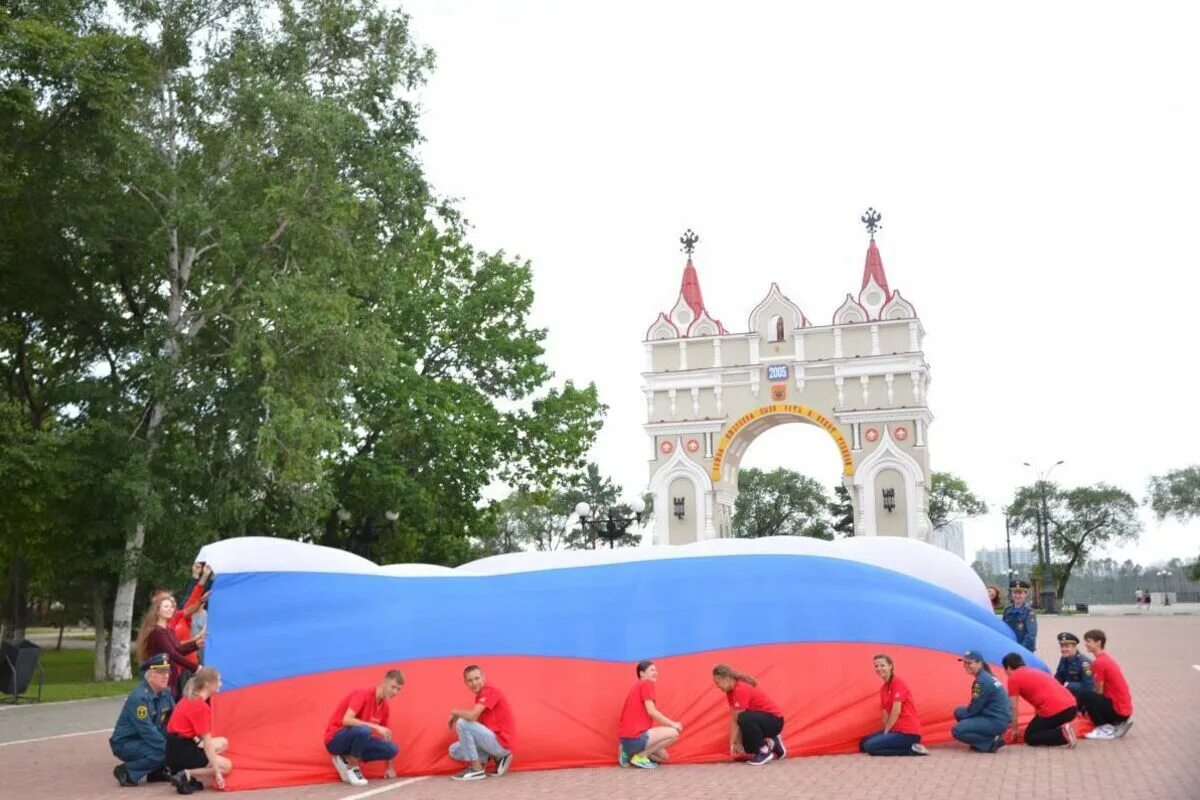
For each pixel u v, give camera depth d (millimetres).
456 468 37750
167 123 28656
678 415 60656
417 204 30672
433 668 13273
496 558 15750
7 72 23547
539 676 13312
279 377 27156
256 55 29266
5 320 28734
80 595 48344
